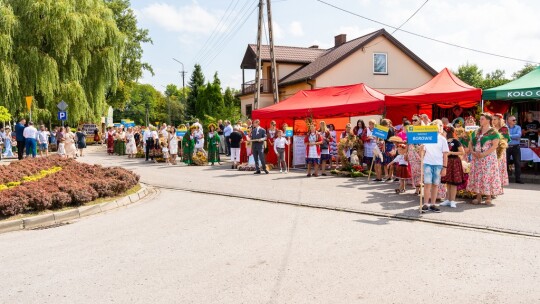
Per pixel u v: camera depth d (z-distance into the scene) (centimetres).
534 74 1446
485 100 1454
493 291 423
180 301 407
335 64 2822
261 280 458
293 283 448
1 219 744
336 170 1437
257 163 1517
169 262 525
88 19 2741
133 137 2455
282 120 1906
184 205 919
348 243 595
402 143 1021
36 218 756
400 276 465
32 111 2614
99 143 4469
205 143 2562
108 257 551
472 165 876
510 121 1202
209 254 555
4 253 582
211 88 4772
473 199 918
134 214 835
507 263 504
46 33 2577
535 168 1326
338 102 1641
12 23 2445
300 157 1733
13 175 1031
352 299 406
